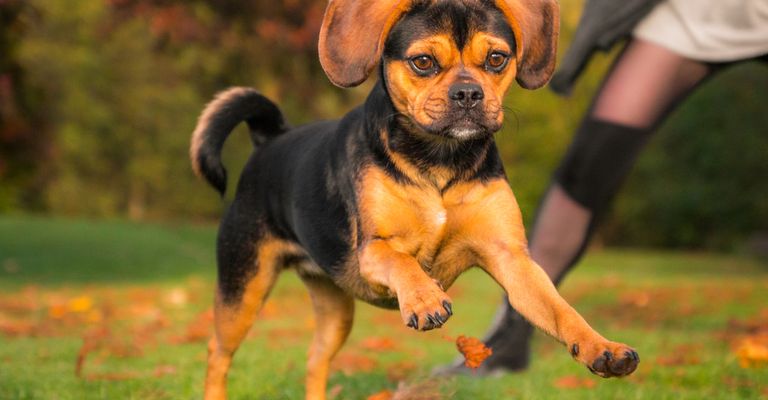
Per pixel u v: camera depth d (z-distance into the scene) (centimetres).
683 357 745
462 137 433
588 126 686
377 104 465
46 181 3378
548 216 699
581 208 691
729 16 658
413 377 630
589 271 1942
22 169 2116
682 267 2070
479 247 462
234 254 552
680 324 1051
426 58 438
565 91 687
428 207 454
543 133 2741
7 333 913
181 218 3891
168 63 3375
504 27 447
